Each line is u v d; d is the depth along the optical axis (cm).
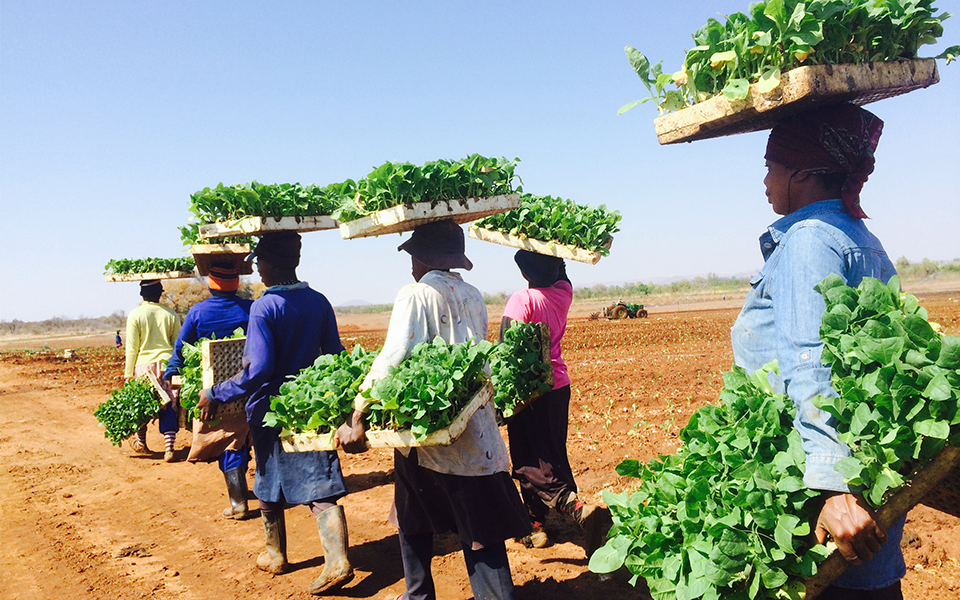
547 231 455
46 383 1803
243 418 561
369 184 328
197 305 594
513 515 311
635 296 10769
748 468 185
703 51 216
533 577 409
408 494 326
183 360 582
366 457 778
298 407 334
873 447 168
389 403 272
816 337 183
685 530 194
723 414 212
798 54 194
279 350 418
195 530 542
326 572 394
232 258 609
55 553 492
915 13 206
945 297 4600
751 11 207
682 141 240
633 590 381
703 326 2981
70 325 10100
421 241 338
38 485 704
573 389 1154
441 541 491
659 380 1199
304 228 432
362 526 530
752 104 201
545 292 462
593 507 409
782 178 215
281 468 410
